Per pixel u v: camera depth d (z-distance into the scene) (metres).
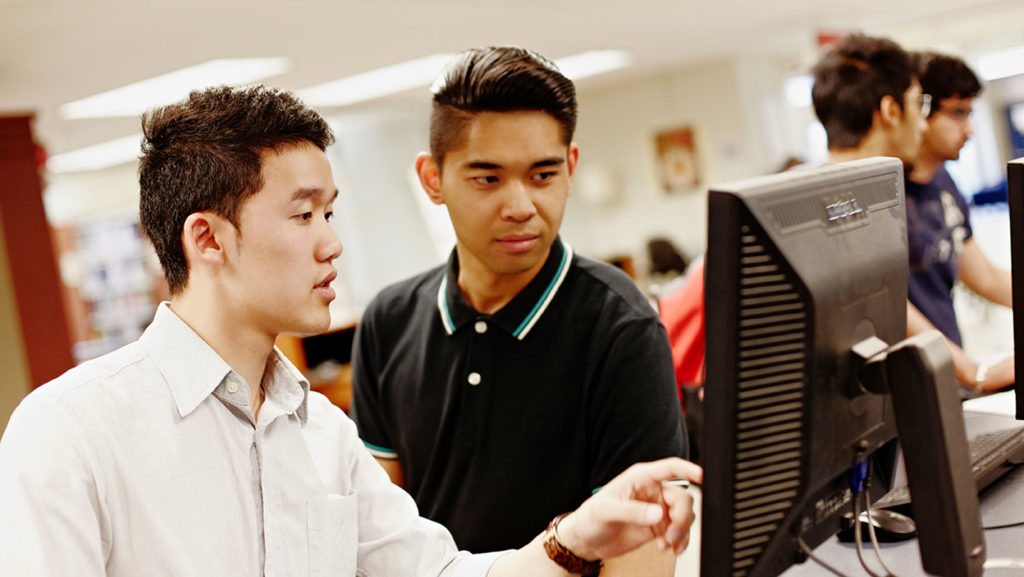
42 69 5.78
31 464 1.04
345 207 11.72
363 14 5.71
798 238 0.93
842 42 2.56
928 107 2.60
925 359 0.97
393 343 1.77
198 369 1.17
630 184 12.03
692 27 8.39
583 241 12.62
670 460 1.08
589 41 8.12
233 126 1.13
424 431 1.68
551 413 1.58
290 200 1.15
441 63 8.27
